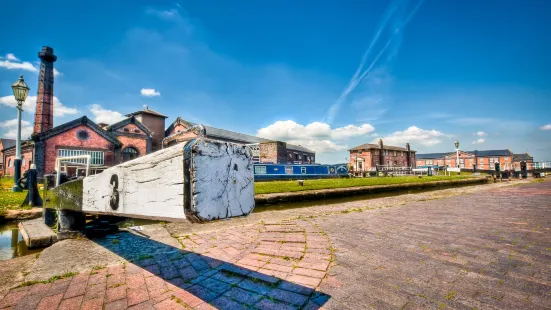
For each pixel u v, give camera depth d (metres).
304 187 12.62
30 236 3.74
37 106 23.02
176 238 3.80
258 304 1.93
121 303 1.94
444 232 4.05
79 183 2.04
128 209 1.30
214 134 30.64
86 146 19.92
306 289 2.16
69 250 3.17
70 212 3.67
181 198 0.91
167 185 1.01
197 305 1.92
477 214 5.69
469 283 2.25
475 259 2.83
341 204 8.29
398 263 2.73
